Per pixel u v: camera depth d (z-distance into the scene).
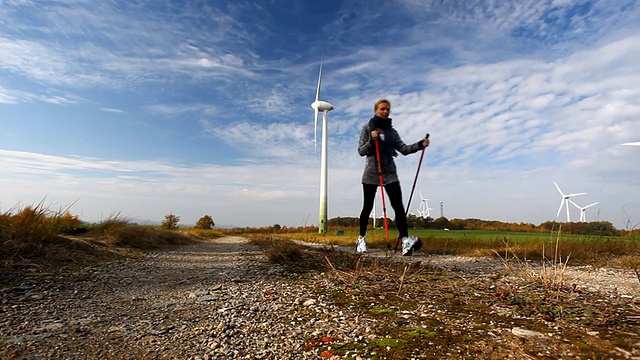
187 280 4.88
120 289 4.25
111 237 8.49
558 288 3.83
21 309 3.27
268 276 5.01
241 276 5.11
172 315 3.16
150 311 3.29
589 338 2.34
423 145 5.43
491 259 7.65
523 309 3.07
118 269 5.67
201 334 2.65
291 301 3.55
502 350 2.18
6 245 5.67
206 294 3.97
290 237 20.45
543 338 2.36
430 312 3.06
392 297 3.60
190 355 2.28
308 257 6.86
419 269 5.25
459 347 2.26
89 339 2.56
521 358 2.04
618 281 4.68
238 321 2.94
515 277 4.62
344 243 13.73
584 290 3.85
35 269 5.04
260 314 3.13
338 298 3.60
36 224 6.48
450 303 3.36
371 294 3.73
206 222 46.19
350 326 2.74
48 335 2.62
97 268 5.61
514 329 2.55
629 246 8.57
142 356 2.27
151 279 4.93
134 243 9.26
